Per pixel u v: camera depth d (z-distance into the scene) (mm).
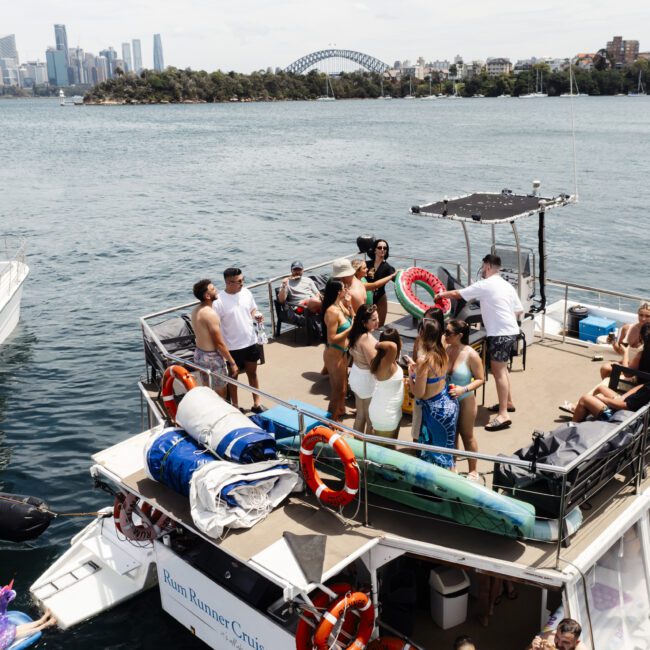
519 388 9875
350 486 6691
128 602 9773
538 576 6109
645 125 117812
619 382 8023
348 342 8031
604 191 46344
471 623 7355
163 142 99125
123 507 8312
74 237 35031
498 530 6430
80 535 10914
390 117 166375
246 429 7324
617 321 13211
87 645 9031
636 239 32125
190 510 6957
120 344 20328
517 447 8305
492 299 8484
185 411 7727
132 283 26547
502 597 7723
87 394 17078
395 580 7230
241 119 164500
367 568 6867
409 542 6602
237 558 6461
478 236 33406
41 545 11344
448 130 114938
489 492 6363
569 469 5934
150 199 47344
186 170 64438
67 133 123750
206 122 153500
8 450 14508
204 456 7285
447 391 7043
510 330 8492
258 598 7133
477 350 9445
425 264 28609
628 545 7023
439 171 59188
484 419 9031
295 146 88750
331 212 40656
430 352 6879
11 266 22797
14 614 9523
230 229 36250
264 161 71062
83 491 12906
